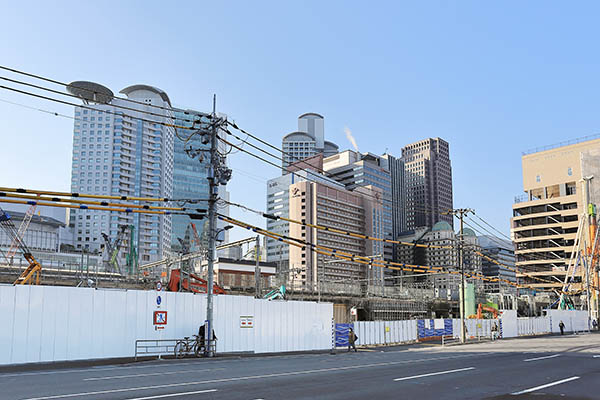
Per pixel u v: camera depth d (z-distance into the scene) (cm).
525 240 14850
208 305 2908
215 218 3003
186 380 1631
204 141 3053
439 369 2072
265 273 8169
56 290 2538
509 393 1402
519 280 14538
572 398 1322
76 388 1422
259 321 3422
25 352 2402
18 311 2409
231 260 7919
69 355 2536
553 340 5106
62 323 2539
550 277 13912
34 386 1475
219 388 1428
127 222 19612
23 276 3506
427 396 1329
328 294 6350
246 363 2486
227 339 3216
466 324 5781
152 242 19988
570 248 13912
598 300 8944
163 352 2884
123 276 4559
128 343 2758
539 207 15125
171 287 3938
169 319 2956
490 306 8519
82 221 19112
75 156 19875
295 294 5909
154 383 1545
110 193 19588
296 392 1369
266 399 1238
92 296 2659
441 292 8612
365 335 4441
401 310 7519
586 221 9800
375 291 7312
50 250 12481
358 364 2358
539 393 1406
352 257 4181
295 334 3647
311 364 2384
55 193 2545
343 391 1400
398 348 4191
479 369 2073
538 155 15562
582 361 2486
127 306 2781
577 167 14712
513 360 2556
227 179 3044
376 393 1370
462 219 5291
